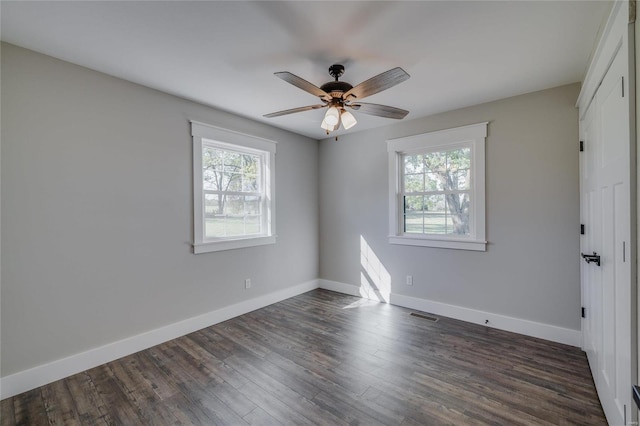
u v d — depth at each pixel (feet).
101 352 7.74
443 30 5.95
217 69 7.61
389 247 12.48
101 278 7.80
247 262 11.65
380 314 11.19
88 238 7.57
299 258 14.03
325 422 5.56
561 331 8.68
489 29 5.92
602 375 5.86
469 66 7.47
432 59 7.11
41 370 6.81
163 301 9.07
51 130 6.98
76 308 7.38
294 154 13.75
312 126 12.67
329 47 6.58
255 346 8.67
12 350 6.47
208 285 10.30
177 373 7.26
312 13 5.41
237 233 11.51
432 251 11.26
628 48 4.03
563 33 6.05
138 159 8.50
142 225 8.59
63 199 7.18
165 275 9.12
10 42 6.37
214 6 5.22
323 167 14.87
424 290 11.50
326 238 14.80
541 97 8.93
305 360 7.82
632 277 4.09
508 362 7.61
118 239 8.11
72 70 7.29
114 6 5.21
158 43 6.43
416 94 9.23
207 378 7.03
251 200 12.09
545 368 7.29
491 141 9.83
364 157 13.25
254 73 7.82
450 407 5.92
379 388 6.57
